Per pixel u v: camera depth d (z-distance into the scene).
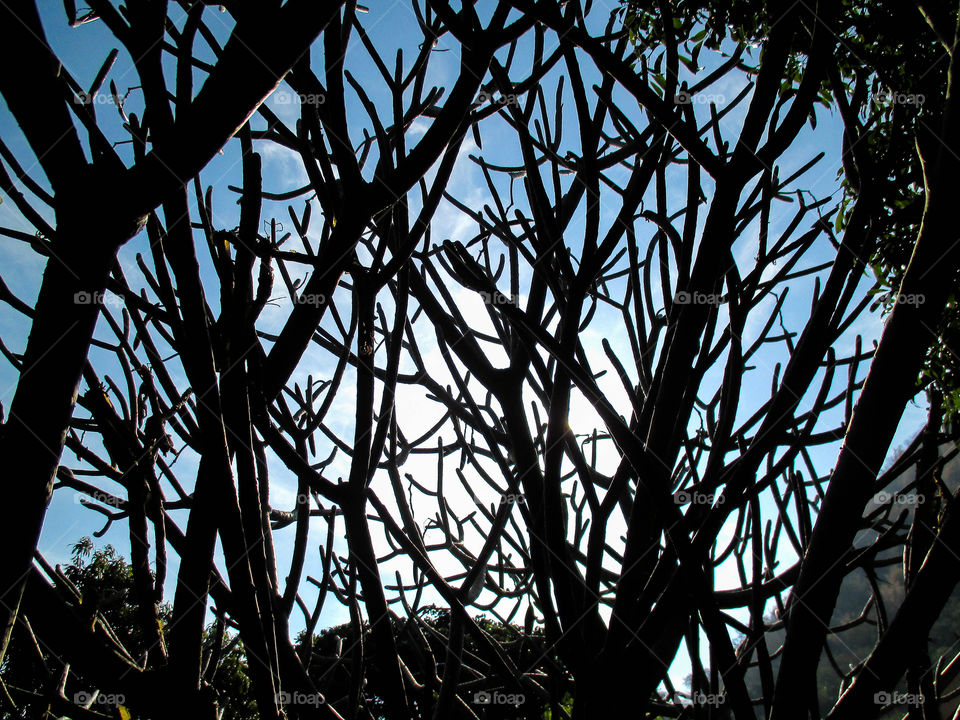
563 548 1.42
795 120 1.34
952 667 1.62
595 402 1.30
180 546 1.40
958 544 1.09
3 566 0.72
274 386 1.15
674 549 1.28
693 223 1.62
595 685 1.30
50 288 0.80
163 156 0.83
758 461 1.29
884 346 1.16
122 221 0.82
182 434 1.55
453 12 1.23
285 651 1.27
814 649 1.12
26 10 0.84
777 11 1.43
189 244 0.99
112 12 1.06
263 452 1.44
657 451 1.31
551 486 1.46
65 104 0.85
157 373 1.56
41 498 0.76
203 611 0.95
